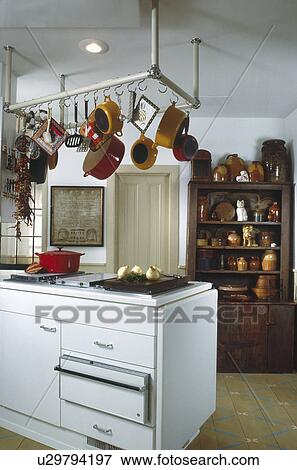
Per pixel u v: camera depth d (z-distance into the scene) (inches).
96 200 158.4
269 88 124.1
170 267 154.6
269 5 80.0
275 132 156.6
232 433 92.9
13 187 114.3
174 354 75.8
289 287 148.5
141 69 110.7
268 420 100.3
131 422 74.4
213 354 94.0
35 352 87.3
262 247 149.9
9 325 91.4
